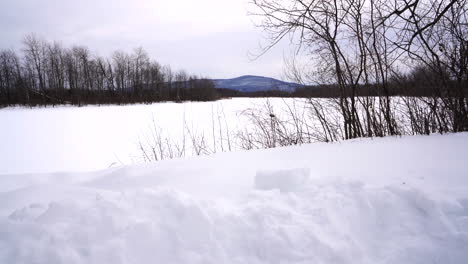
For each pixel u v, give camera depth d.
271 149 3.48
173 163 2.98
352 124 4.39
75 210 1.55
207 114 15.68
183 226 1.47
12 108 28.78
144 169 2.78
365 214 1.62
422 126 3.82
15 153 7.38
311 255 1.37
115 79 43.31
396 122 3.93
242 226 1.51
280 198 1.77
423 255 1.36
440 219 1.53
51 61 38.72
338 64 4.23
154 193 1.68
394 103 3.98
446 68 3.54
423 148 2.84
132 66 45.31
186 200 1.62
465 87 3.52
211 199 1.80
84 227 1.42
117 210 1.53
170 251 1.37
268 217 1.55
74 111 21.75
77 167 6.11
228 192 2.04
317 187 1.89
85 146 8.15
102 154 7.20
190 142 7.62
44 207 1.73
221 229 1.49
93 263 1.28
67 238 1.37
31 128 11.98
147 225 1.44
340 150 3.13
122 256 1.32
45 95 34.72
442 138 3.18
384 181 2.02
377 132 4.05
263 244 1.42
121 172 2.73
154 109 21.61
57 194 2.07
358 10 3.88
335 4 3.99
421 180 2.01
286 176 1.96
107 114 18.12
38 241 1.35
